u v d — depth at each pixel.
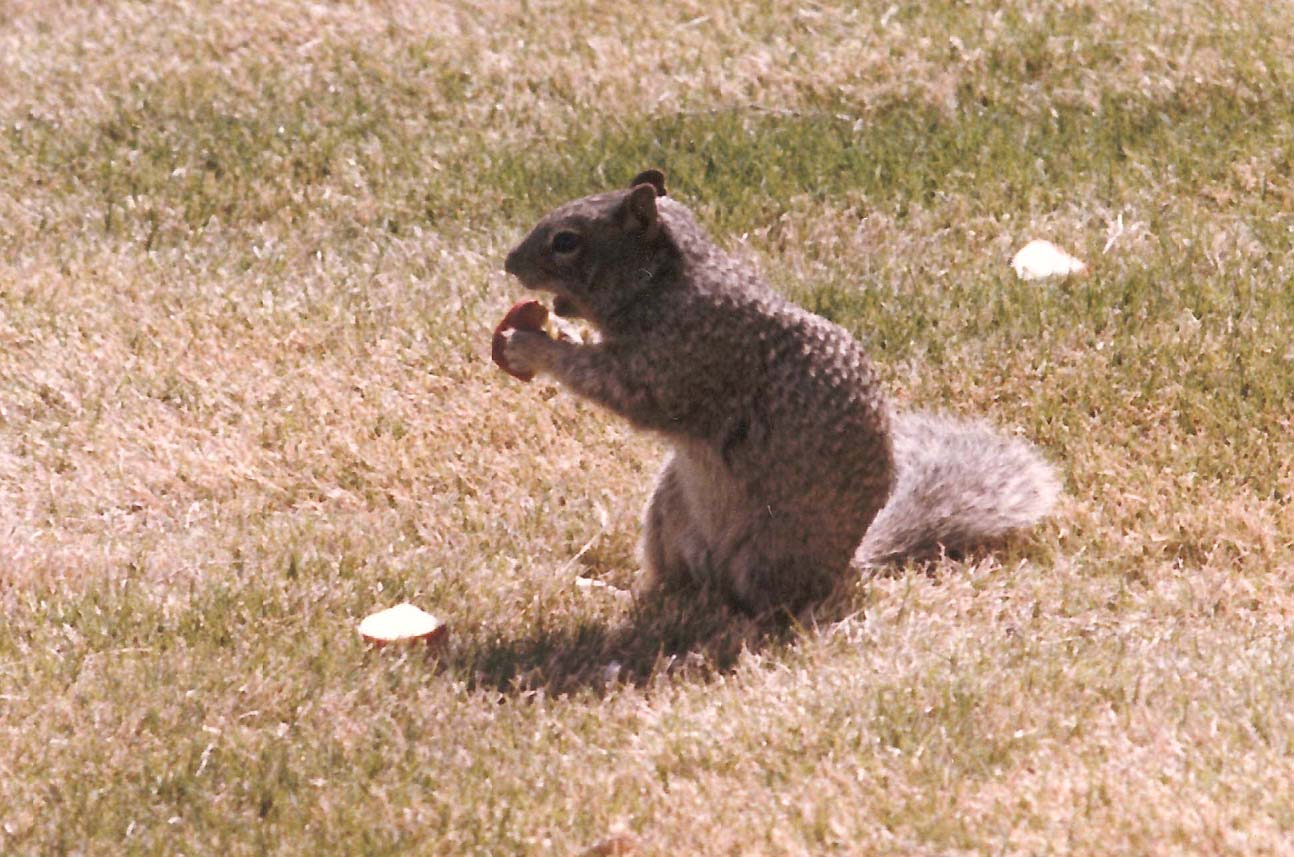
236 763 7.95
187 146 15.33
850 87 15.60
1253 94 15.08
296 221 14.39
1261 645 8.95
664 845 7.22
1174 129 14.78
